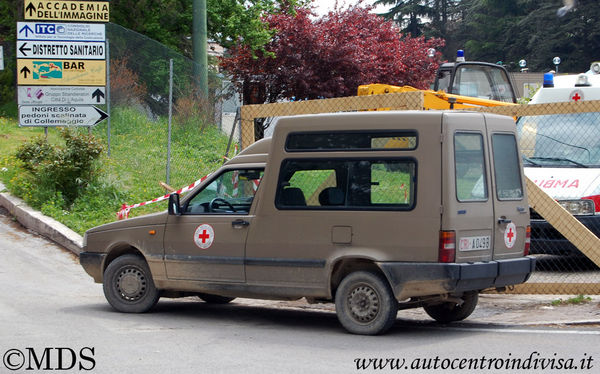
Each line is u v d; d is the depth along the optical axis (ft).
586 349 24.89
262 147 31.17
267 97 81.66
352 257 27.71
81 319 30.30
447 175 26.66
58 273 40.78
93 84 57.72
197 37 71.61
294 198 29.09
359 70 80.79
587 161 41.52
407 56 92.99
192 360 23.57
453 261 26.53
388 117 27.81
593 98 44.55
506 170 29.27
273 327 29.78
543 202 34.06
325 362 23.41
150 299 32.35
